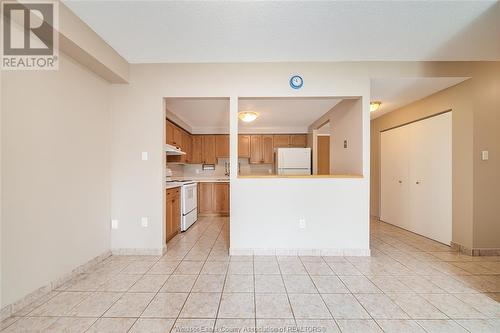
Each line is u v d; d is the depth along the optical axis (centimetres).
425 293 196
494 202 280
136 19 199
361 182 283
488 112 280
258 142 590
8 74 164
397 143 416
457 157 300
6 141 162
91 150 249
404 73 278
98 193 261
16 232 169
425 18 199
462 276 227
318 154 645
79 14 192
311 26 210
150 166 283
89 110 246
